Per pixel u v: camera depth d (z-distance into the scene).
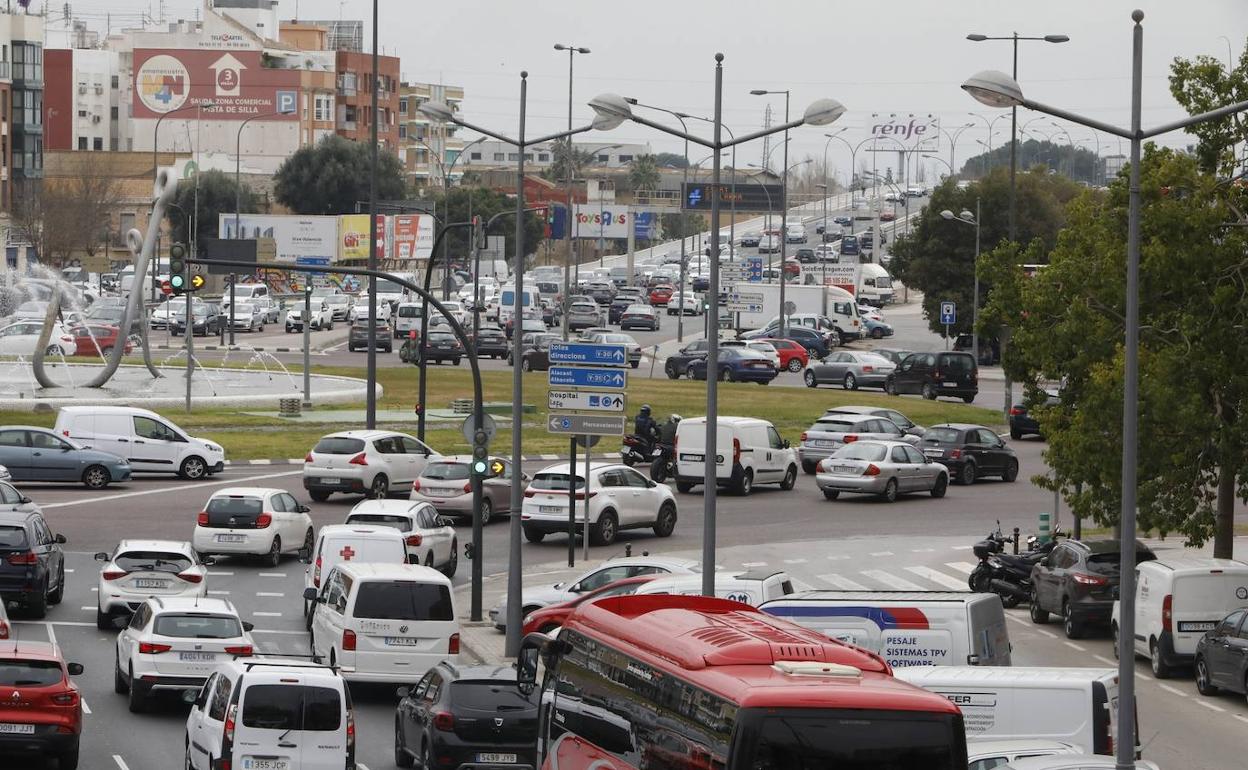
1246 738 47.66
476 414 64.69
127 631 50.84
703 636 25.81
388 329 185.25
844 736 22.44
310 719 37.59
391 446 91.44
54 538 65.62
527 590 62.97
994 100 36.16
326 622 53.66
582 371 73.69
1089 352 63.69
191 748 39.84
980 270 72.56
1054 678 36.59
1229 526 63.91
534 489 82.19
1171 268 59.25
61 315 167.50
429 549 71.56
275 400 129.62
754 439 98.94
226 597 67.69
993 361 189.38
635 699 26.42
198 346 186.75
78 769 41.81
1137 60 36.44
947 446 105.38
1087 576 63.97
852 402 141.38
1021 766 31.16
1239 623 52.88
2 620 49.66
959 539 84.50
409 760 44.31
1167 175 59.59
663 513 84.81
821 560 77.50
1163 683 56.53
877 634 41.91
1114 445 62.34
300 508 77.69
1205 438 60.06
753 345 167.75
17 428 92.75
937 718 22.58
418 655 51.59
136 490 92.88
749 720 22.42
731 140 47.19
